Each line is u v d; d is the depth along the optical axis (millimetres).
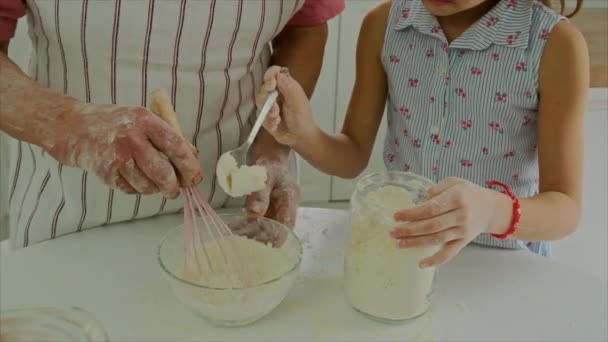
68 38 886
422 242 725
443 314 801
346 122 1188
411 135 1109
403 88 1099
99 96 928
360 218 774
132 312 775
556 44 983
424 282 758
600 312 816
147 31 882
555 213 929
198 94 952
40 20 892
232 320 744
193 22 895
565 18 1012
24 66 1257
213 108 975
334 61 1859
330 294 829
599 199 1669
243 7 917
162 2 866
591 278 885
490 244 1001
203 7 889
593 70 1568
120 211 958
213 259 784
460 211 749
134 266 864
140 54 902
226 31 924
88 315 690
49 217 961
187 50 916
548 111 999
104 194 940
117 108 742
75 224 952
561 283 872
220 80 960
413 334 764
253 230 859
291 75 1075
